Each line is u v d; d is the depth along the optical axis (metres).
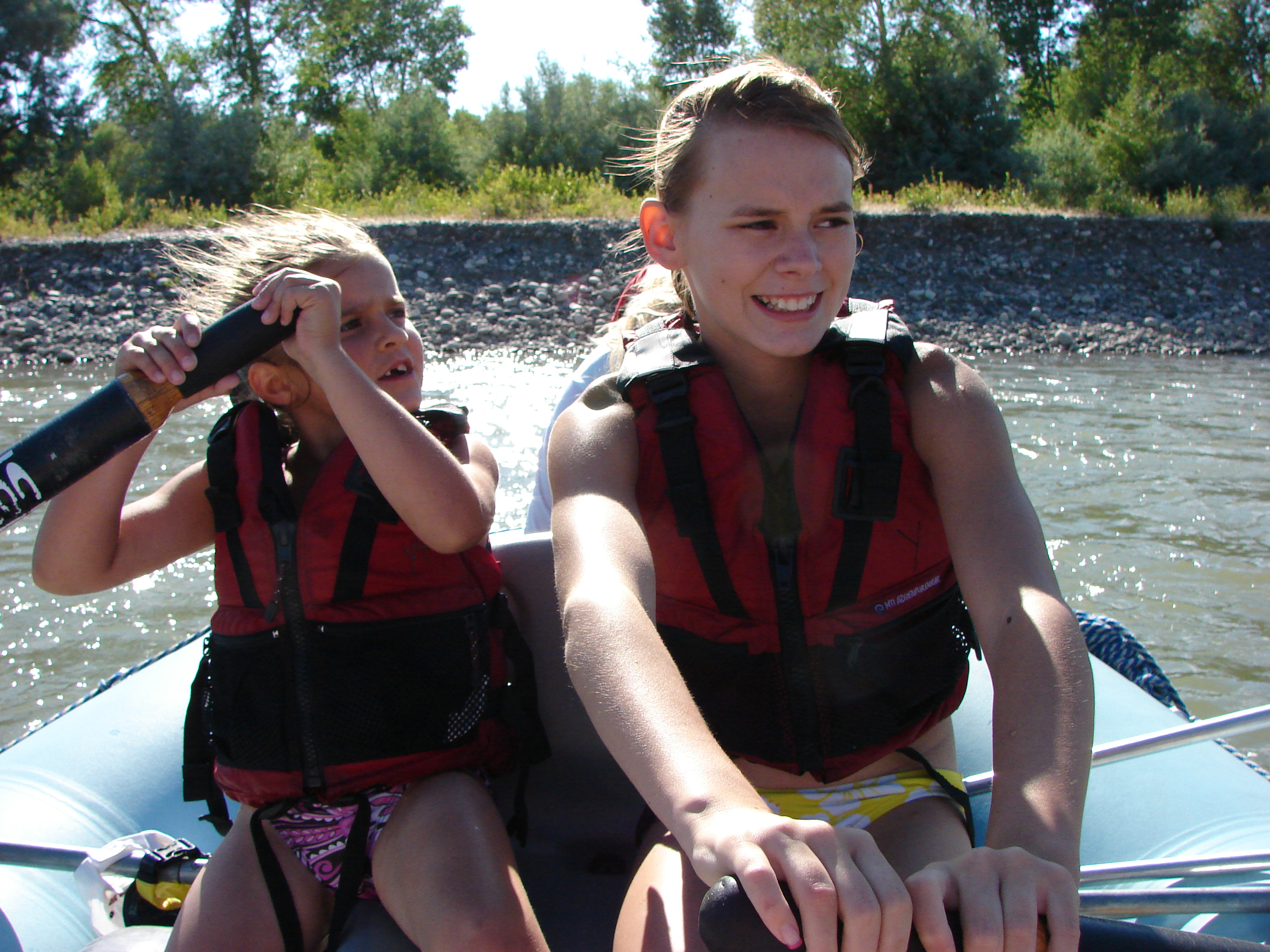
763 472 1.16
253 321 1.17
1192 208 15.10
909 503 1.15
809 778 1.13
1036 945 0.71
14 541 4.28
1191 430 6.41
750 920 0.67
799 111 1.10
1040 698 0.90
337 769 1.19
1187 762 1.67
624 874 1.35
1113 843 1.53
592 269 11.32
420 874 1.06
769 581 1.14
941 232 12.79
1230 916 1.31
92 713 1.80
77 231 13.71
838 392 1.16
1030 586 1.00
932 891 0.71
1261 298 12.15
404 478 1.22
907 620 1.14
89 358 9.18
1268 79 24.47
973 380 1.15
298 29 27.92
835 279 1.12
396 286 1.42
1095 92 24.17
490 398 7.36
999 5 29.80
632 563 1.01
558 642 1.50
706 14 26.84
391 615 1.26
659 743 0.82
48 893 1.45
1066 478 5.21
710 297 1.15
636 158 1.38
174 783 1.68
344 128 27.31
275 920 1.14
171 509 1.40
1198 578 3.81
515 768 1.39
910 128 17.88
